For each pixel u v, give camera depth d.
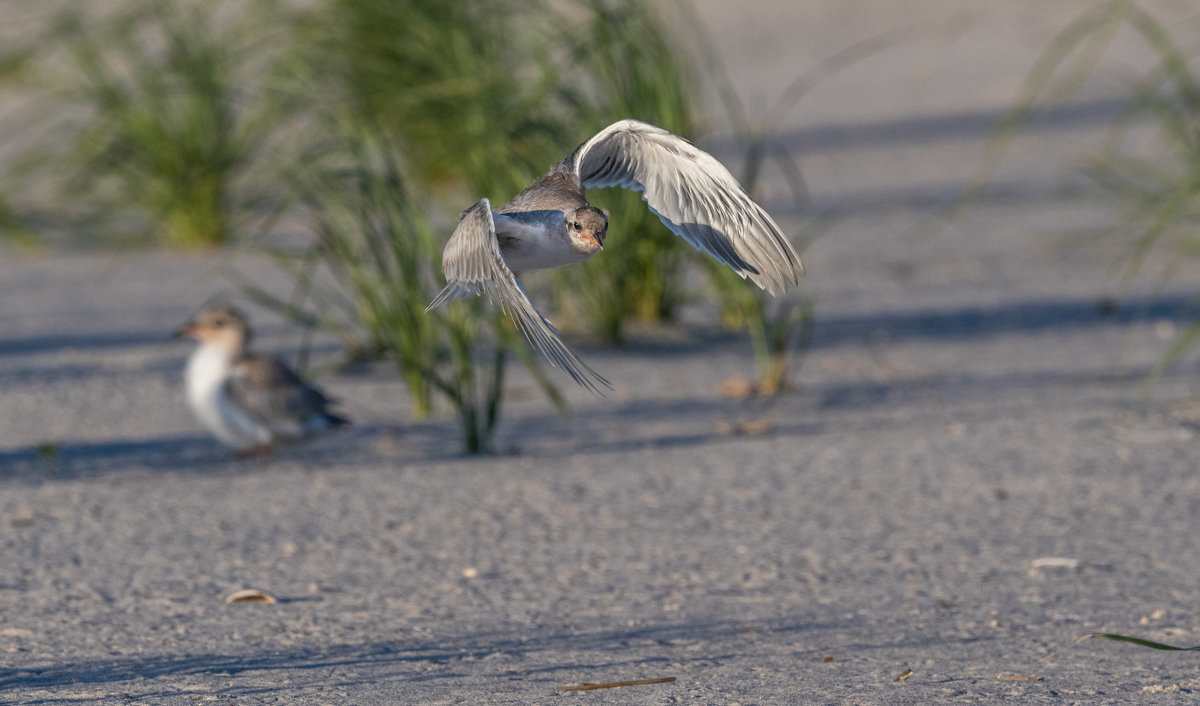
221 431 11.23
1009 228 19.83
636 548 9.21
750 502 10.09
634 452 11.36
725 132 27.75
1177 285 16.66
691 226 6.26
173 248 19.84
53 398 12.99
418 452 11.48
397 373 13.91
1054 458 10.92
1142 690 6.77
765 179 23.84
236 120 20.88
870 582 8.52
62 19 20.98
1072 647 7.38
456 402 11.45
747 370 13.81
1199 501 9.87
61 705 6.77
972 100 30.48
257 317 15.95
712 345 14.83
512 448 11.52
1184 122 16.73
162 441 11.81
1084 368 13.51
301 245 19.25
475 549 9.24
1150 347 14.18
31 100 27.42
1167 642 7.43
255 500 10.28
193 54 20.02
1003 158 24.70
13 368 14.01
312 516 9.92
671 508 10.01
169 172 19.80
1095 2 37.22
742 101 31.55
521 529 9.61
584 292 14.85
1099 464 10.74
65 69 23.34
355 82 18.23
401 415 12.54
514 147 13.91
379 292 13.53
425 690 6.91
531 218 5.89
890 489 10.32
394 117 17.19
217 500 10.28
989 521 9.59
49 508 10.06
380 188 12.88
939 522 9.60
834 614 7.98
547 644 7.57
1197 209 15.62
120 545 9.32
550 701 6.73
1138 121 26.45
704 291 16.16
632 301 15.38
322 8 19.02
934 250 18.83
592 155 6.46
